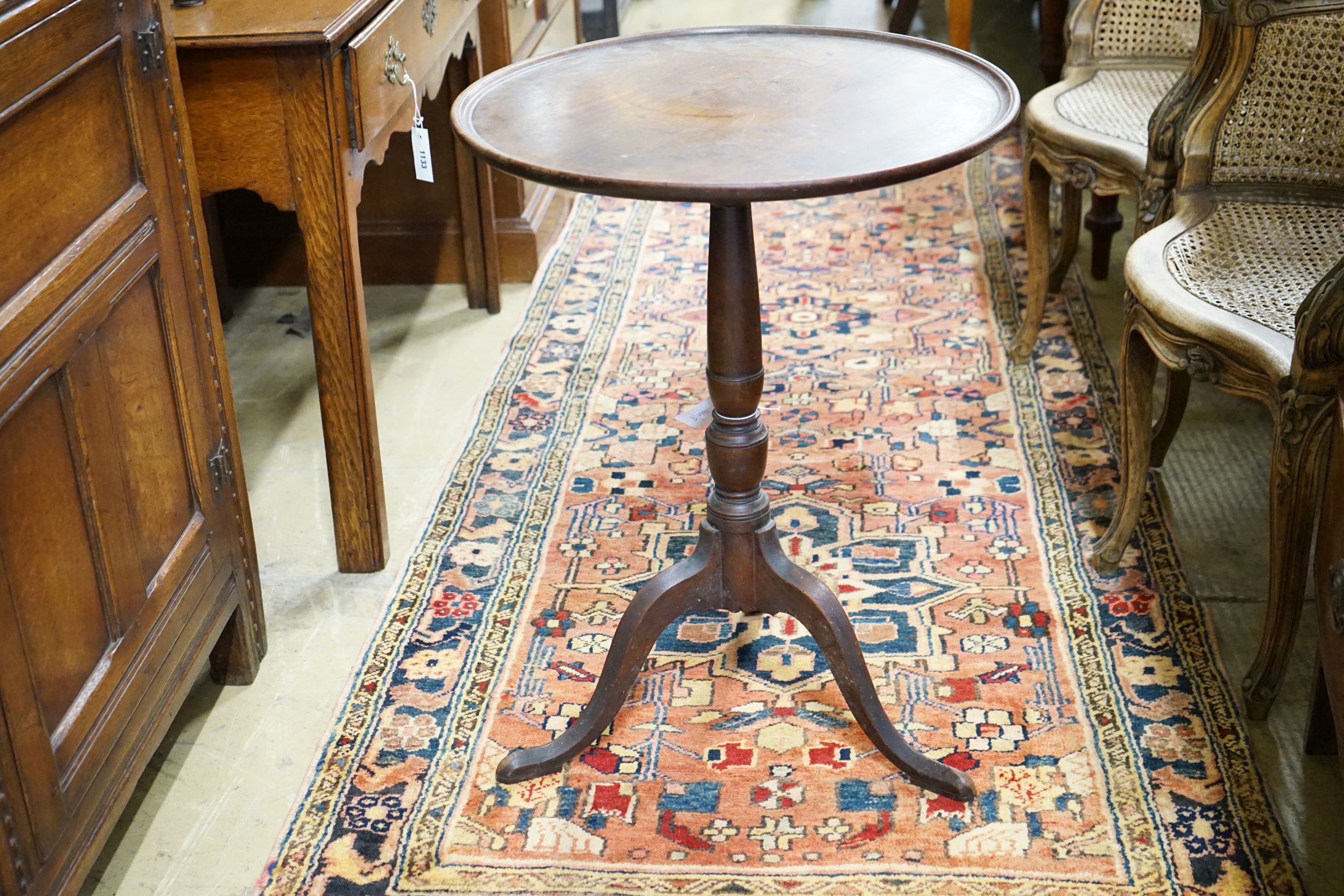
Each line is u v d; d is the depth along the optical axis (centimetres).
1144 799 183
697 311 345
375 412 241
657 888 171
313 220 216
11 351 141
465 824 183
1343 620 142
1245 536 245
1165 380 304
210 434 196
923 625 222
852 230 393
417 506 263
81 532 158
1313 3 220
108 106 164
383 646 221
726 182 144
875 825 181
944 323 333
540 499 263
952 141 156
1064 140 277
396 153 350
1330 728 188
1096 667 211
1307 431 181
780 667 214
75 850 155
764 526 190
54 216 151
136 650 172
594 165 152
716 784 189
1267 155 231
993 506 256
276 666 219
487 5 335
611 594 233
